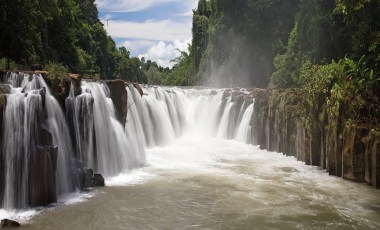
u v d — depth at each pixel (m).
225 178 19.12
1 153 13.79
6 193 13.88
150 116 28.44
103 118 19.72
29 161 14.14
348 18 24.25
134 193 16.33
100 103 19.78
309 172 20.39
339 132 19.16
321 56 28.55
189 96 38.97
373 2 20.98
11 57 25.30
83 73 42.84
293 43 33.94
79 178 16.44
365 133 17.98
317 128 21.56
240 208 14.66
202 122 36.69
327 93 20.72
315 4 29.45
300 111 23.14
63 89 16.92
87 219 13.20
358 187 17.50
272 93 28.00
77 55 41.41
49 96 15.97
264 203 15.29
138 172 20.31
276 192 16.77
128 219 13.31
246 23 54.22
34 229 12.20
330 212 14.33
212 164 22.59
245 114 31.64
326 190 17.06
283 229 12.69
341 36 26.48
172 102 34.12
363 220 13.57
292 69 33.78
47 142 14.91
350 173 18.58
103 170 19.00
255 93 31.42
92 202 14.93
